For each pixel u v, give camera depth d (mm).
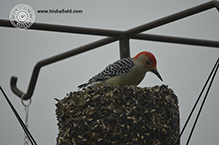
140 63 12758
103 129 10867
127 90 11102
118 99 11039
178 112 11906
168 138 11164
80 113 11156
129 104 11016
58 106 11812
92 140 10930
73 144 11055
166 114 11289
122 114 10922
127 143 10789
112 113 10938
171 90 11734
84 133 10992
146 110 11062
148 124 11000
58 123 11805
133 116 10930
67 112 11414
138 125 10914
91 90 11258
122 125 10852
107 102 11031
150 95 11188
